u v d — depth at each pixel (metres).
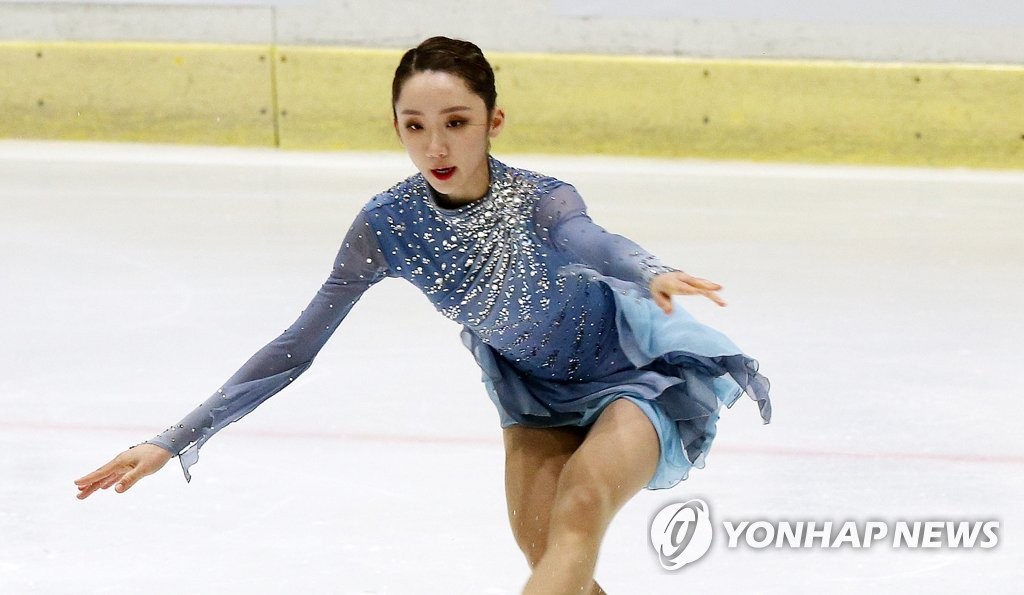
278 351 9.42
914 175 33.41
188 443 9.25
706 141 34.47
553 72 34.12
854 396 15.83
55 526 11.83
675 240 25.00
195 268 22.23
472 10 34.75
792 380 16.44
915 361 17.41
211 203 28.14
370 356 17.42
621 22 34.62
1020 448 14.12
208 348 17.59
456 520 12.09
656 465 9.02
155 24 35.12
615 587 10.77
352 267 9.25
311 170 32.44
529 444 9.77
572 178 31.70
